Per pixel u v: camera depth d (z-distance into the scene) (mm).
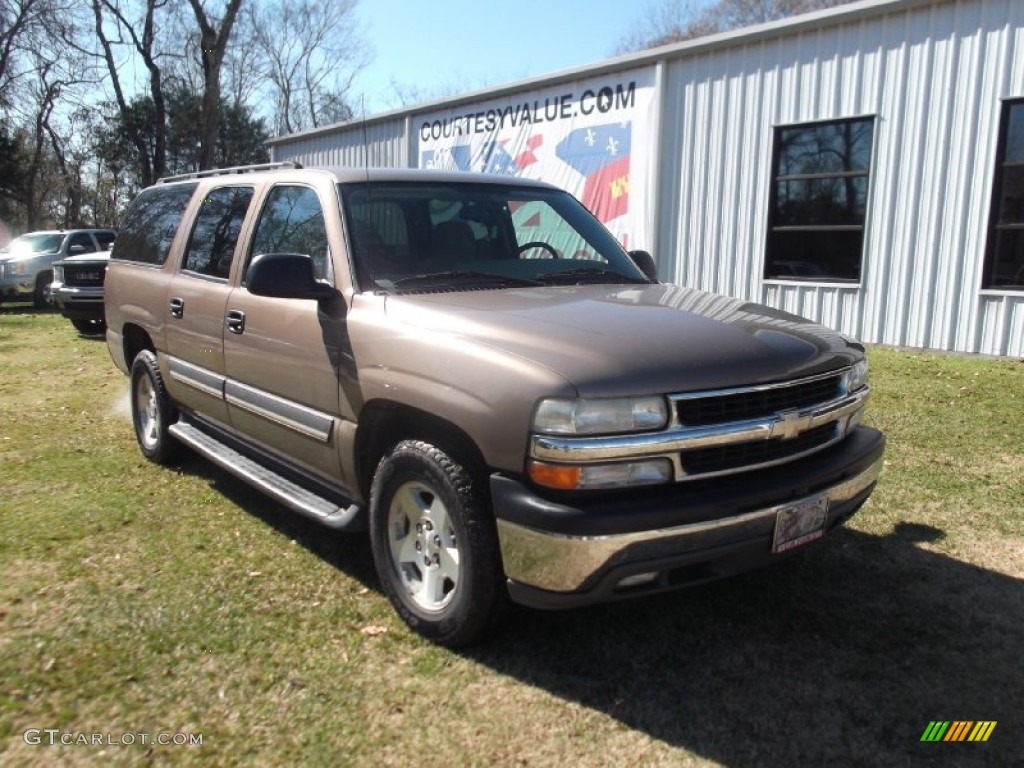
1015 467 5453
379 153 17172
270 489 4195
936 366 8547
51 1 33531
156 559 4098
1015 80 8414
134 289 5730
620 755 2680
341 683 3045
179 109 41031
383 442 3625
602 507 2744
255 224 4477
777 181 10508
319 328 3723
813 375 3182
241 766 2600
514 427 2818
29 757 2625
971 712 2904
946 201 9078
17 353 11070
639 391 2781
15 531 4434
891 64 9258
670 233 11688
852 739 2762
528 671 3145
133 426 6398
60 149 44906
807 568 4027
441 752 2682
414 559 3449
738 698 2984
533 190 4734
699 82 11055
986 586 3836
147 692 2973
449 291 3693
